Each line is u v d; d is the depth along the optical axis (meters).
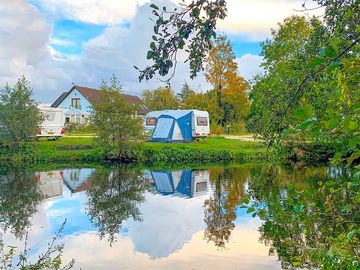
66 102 51.72
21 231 9.82
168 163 26.34
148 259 7.77
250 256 7.67
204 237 9.23
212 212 11.91
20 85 26.19
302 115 1.67
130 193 15.45
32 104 26.64
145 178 19.52
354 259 2.69
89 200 13.98
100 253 8.11
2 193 15.20
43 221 10.89
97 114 26.56
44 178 19.19
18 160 26.00
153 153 27.08
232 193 15.01
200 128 32.84
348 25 3.15
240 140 34.72
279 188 8.15
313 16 3.84
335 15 3.37
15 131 25.81
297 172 17.23
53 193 15.28
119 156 26.89
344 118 1.79
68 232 9.80
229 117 41.09
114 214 11.75
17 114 25.73
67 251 8.27
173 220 10.95
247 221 10.67
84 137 33.78
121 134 26.66
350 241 2.87
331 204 3.30
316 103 3.30
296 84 3.71
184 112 32.81
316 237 3.49
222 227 10.09
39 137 30.09
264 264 7.10
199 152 27.64
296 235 3.83
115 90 26.48
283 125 3.90
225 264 7.35
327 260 2.76
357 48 2.38
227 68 39.34
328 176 15.51
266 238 8.62
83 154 27.00
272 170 6.11
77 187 16.77
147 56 2.61
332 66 1.77
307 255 3.67
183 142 32.09
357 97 2.09
